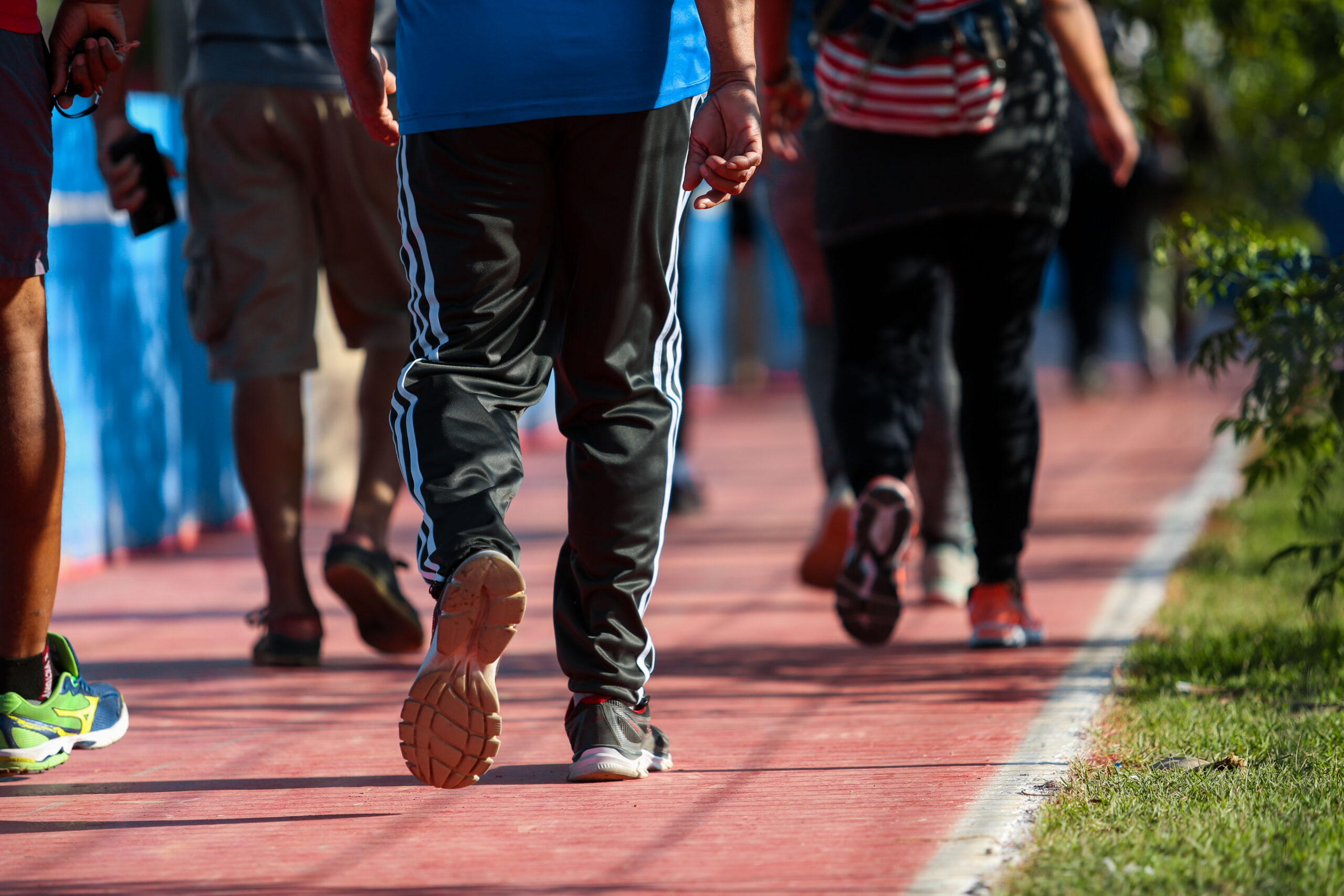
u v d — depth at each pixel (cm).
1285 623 1462
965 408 1469
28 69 977
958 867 810
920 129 1380
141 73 5153
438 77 920
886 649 1520
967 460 1476
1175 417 3844
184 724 1228
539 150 930
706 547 2281
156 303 2320
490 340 930
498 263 926
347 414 2723
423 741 856
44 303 1016
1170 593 1708
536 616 1752
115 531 2200
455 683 848
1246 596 1634
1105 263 4356
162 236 2342
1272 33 2055
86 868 849
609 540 970
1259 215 2438
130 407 2244
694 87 955
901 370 1463
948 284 1725
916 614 1727
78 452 2111
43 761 1039
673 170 952
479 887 802
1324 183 4850
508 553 861
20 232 977
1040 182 1407
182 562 2216
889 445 1433
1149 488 2658
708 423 4250
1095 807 899
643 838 884
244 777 1055
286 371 1447
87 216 2152
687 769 1048
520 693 1340
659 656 1504
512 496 892
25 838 909
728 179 925
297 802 984
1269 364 1305
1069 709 1191
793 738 1136
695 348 4234
